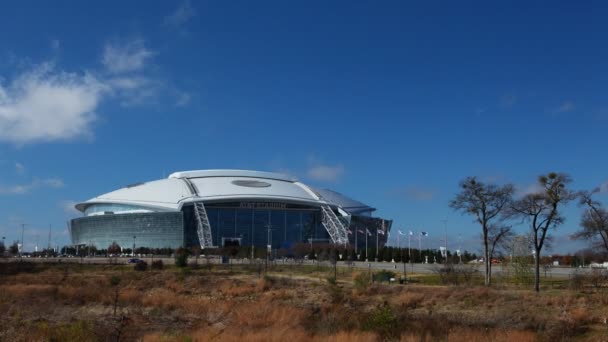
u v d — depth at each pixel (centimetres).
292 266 9869
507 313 3762
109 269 8994
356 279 6156
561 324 3177
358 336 2641
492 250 6141
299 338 2598
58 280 6544
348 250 15012
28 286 5512
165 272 7725
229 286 5878
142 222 19750
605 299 4116
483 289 4925
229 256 13988
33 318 3325
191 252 16138
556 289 5225
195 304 4081
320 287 5581
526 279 5759
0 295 4497
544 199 5059
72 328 2719
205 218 19312
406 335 2741
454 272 6525
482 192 6034
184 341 2538
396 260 13862
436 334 2842
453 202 6169
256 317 3334
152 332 2892
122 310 3544
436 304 4369
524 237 5953
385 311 3014
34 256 17112
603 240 5503
